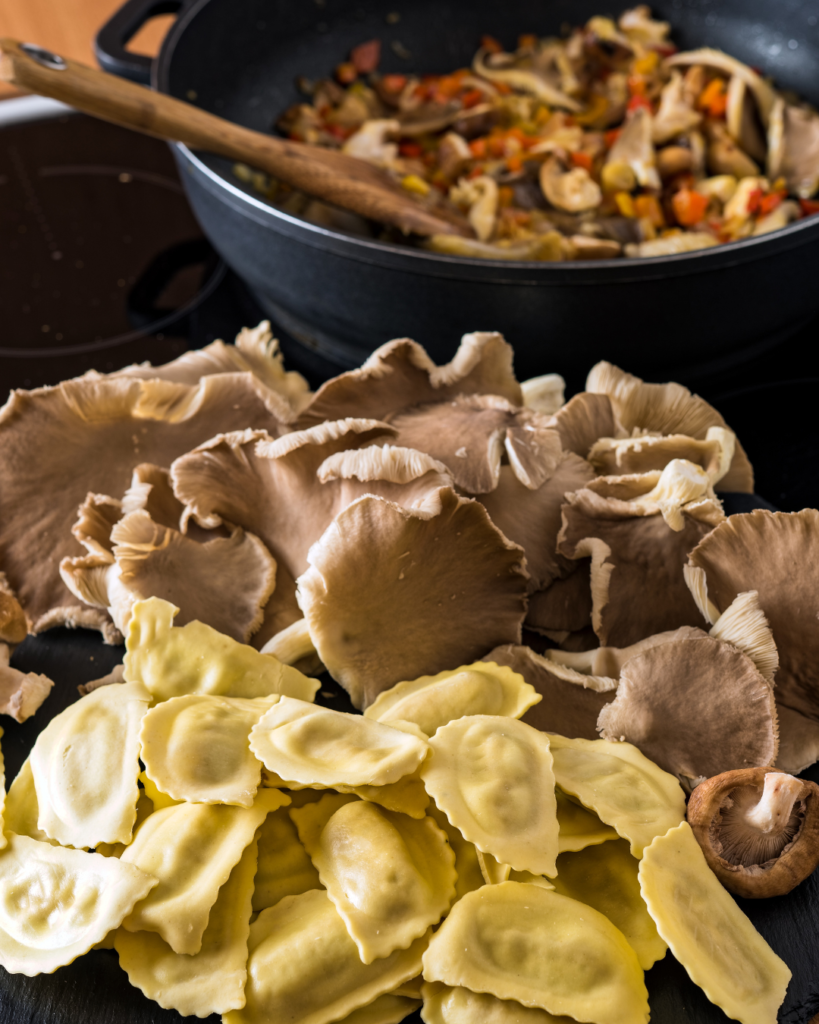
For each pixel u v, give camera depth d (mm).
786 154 1015
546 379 866
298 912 693
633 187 1008
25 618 787
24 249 1034
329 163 943
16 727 768
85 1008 683
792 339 982
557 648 786
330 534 735
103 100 859
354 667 754
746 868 705
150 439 816
